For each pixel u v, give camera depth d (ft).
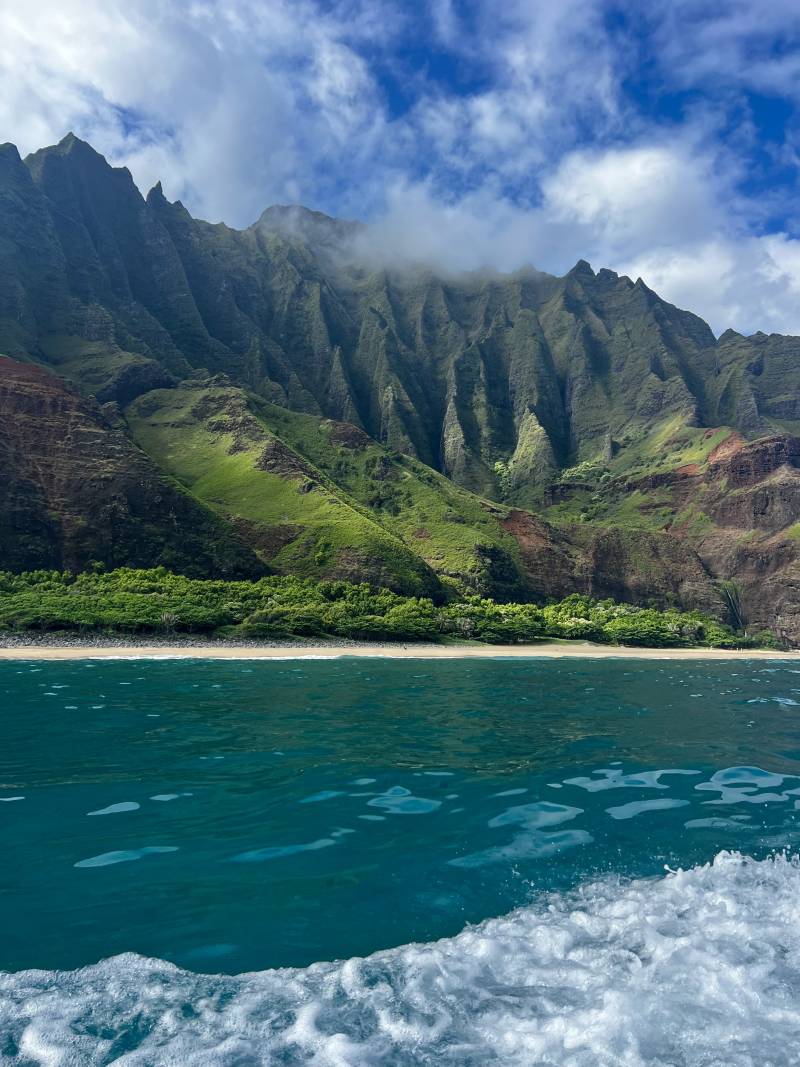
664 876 28.53
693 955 20.65
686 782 47.09
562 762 52.75
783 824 37.06
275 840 32.53
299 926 23.20
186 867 28.78
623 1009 17.44
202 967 20.16
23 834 32.83
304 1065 15.29
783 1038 16.46
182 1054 15.69
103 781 43.11
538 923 23.47
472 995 18.51
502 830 34.78
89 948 21.38
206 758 50.29
